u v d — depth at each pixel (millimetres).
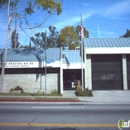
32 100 16781
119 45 25422
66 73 25734
